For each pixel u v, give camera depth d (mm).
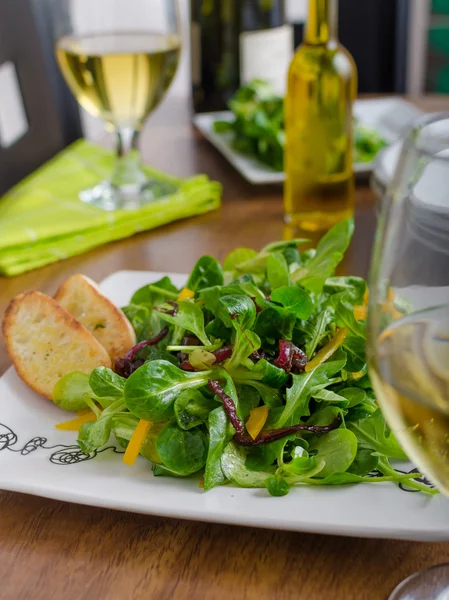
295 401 579
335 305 654
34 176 1264
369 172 1241
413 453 444
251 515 490
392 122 1411
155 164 1330
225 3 1379
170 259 1025
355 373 628
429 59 2703
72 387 622
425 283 429
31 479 536
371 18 2129
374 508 493
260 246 1045
